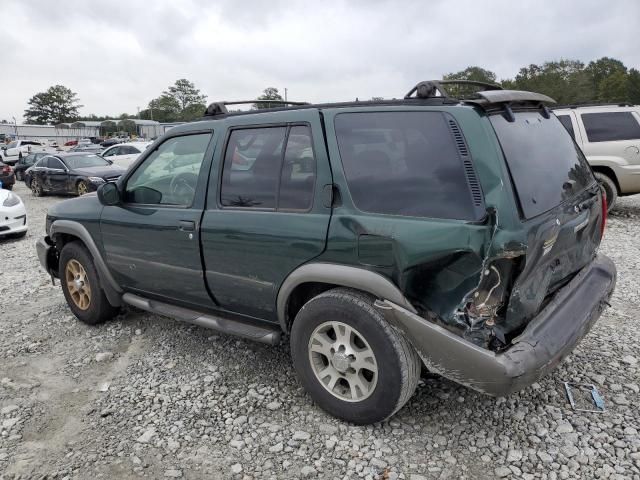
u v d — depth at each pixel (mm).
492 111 2697
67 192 16094
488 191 2453
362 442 2879
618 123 9133
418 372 2826
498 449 2779
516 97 2875
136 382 3713
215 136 3568
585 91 68000
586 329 2900
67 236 4883
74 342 4496
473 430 2949
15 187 22531
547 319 2783
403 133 2771
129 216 4051
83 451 2939
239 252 3326
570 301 2979
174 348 4254
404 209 2678
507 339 2578
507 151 2580
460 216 2504
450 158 2594
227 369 3832
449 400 3250
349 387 3020
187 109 121188
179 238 3666
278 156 3221
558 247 2797
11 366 4086
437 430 2961
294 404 3305
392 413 2848
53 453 2936
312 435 2973
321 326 3000
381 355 2760
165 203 3859
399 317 2646
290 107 3314
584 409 3105
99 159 17062
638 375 3482
